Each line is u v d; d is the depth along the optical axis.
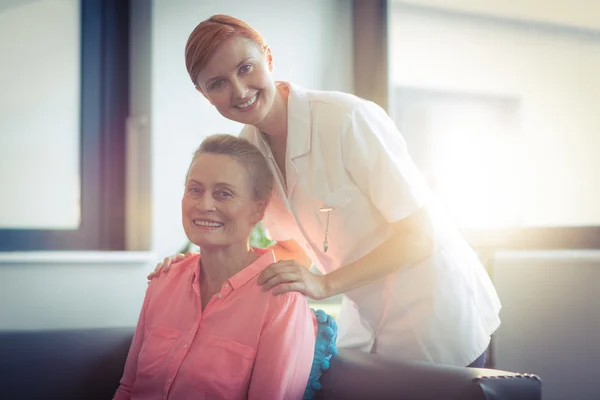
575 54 2.52
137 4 2.75
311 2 2.86
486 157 2.65
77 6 2.75
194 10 2.72
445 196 2.69
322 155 1.42
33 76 2.69
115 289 2.43
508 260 2.40
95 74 2.77
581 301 2.31
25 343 1.53
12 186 2.65
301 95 1.45
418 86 2.75
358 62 2.86
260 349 1.27
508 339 2.39
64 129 2.72
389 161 1.37
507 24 2.64
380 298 1.48
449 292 1.42
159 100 2.65
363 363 1.31
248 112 1.35
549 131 2.56
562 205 2.53
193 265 1.45
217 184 1.32
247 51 1.31
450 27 2.72
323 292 1.32
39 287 2.35
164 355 1.35
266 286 1.30
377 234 1.45
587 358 2.28
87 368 1.56
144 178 2.66
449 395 1.11
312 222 1.49
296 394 1.28
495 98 2.65
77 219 2.73
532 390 1.12
